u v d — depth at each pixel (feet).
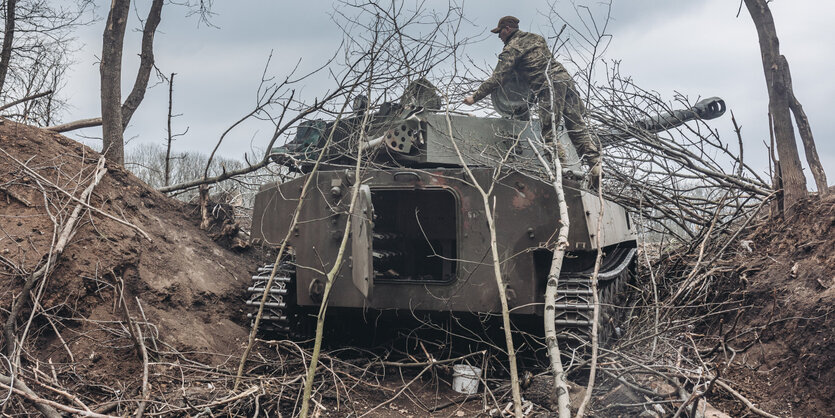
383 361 20.58
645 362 17.83
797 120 26.66
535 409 17.67
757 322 22.16
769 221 26.55
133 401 15.71
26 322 18.19
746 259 25.36
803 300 21.26
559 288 19.86
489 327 21.85
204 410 15.61
